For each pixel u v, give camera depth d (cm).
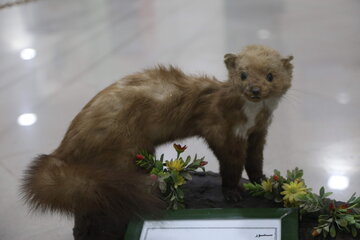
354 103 400
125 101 217
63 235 293
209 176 247
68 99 444
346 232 197
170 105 219
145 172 223
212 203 223
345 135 364
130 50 525
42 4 679
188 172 221
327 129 373
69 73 489
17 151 377
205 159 347
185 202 224
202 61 484
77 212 196
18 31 595
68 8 663
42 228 299
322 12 581
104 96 220
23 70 504
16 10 660
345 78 436
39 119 418
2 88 471
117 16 623
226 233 198
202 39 534
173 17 606
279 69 198
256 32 541
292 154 350
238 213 203
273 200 218
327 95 413
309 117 388
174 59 495
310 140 363
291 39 518
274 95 199
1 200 323
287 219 197
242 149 213
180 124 222
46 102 443
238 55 204
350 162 337
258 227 197
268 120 211
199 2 648
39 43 561
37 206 200
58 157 218
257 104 203
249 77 195
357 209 202
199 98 218
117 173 198
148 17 611
